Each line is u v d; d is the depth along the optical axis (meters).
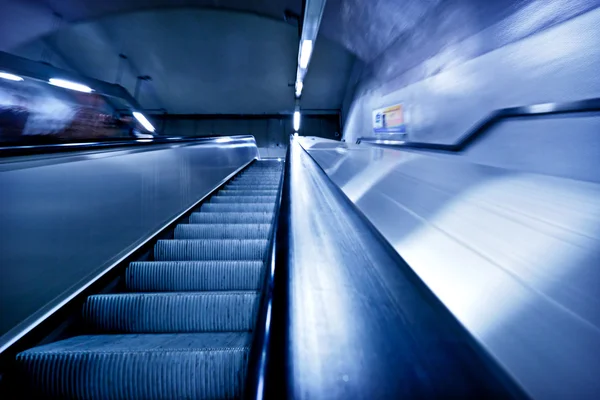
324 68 9.01
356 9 5.74
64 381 0.89
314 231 0.88
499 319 0.68
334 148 4.57
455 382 0.39
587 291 0.72
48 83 5.98
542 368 0.57
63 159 1.42
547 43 2.20
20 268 1.13
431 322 0.49
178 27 6.87
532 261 0.84
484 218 1.13
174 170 2.72
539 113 1.93
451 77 3.82
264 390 0.36
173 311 1.24
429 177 1.79
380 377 0.40
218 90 10.06
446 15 3.87
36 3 5.58
